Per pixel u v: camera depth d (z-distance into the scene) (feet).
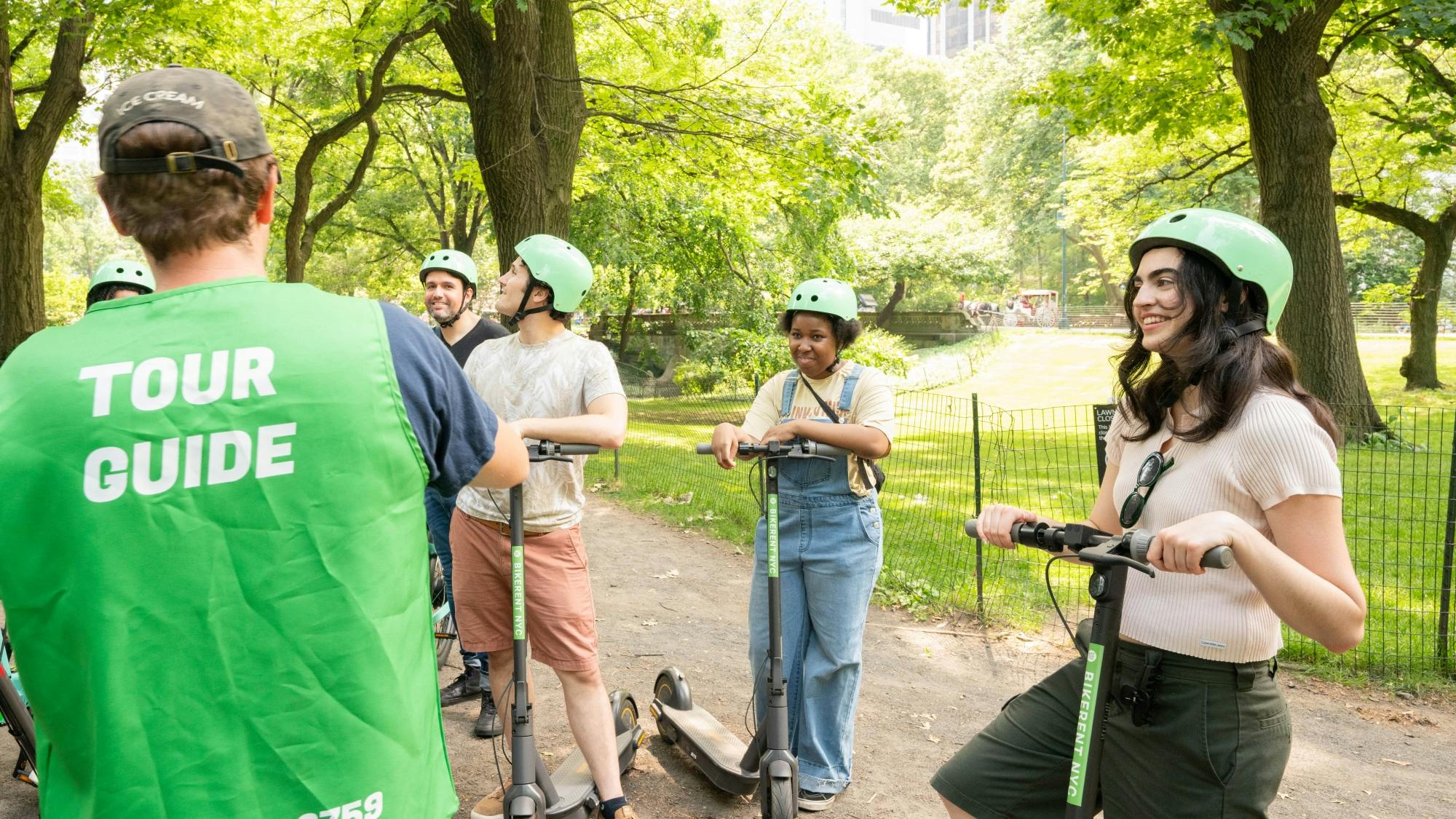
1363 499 28.17
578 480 10.39
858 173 37.83
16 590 3.78
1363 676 16.79
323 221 56.90
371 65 45.93
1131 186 70.28
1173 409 6.36
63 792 3.86
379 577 4.12
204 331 3.96
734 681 16.65
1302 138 39.91
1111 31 43.29
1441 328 103.14
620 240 60.49
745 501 31.96
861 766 13.41
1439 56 57.47
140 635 3.74
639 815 11.84
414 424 4.29
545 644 10.32
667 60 40.83
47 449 3.73
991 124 129.29
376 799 4.06
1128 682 6.32
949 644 18.79
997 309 145.89
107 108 4.14
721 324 66.13
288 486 3.93
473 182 48.11
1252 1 34.40
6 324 41.93
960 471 38.29
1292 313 40.91
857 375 11.64
